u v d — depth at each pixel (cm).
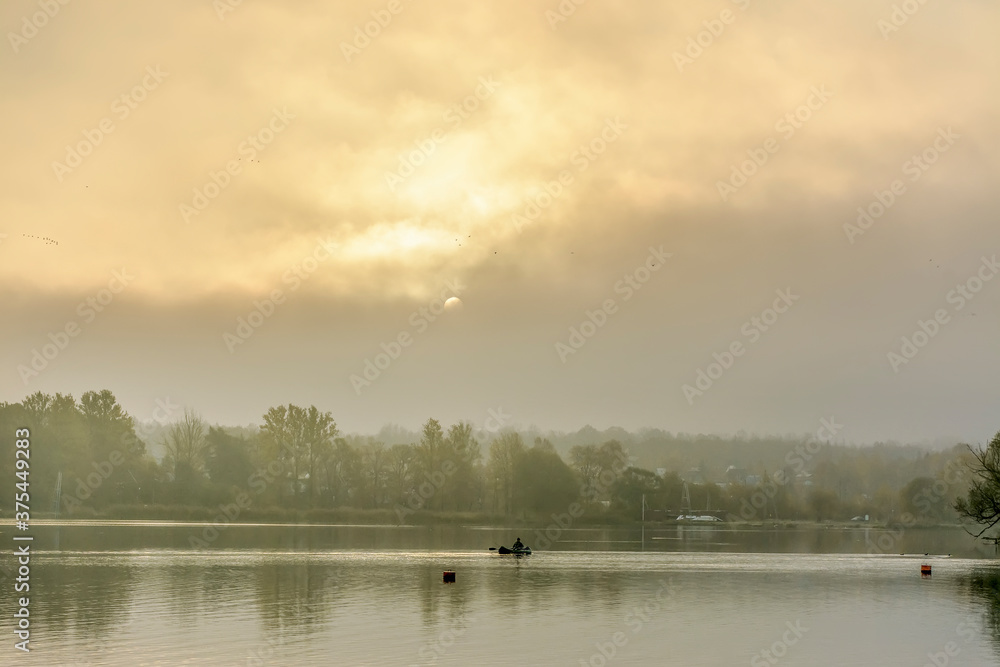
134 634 4909
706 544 14000
